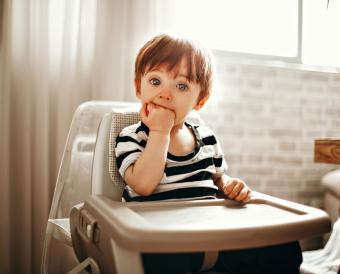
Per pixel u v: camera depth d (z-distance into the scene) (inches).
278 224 21.8
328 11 79.0
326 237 72.5
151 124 30.4
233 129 70.9
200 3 72.2
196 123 39.0
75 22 58.0
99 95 58.2
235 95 70.9
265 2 77.7
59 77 56.9
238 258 27.5
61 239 34.2
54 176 57.5
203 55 34.2
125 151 31.3
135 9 60.0
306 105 76.7
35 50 55.7
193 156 33.7
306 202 76.6
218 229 20.0
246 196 30.0
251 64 72.0
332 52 79.9
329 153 25.0
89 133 40.1
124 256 21.1
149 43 34.2
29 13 54.2
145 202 27.4
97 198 27.2
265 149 73.4
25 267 54.6
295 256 28.9
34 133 55.7
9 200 54.0
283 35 79.0
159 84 31.8
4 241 53.0
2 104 52.9
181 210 27.0
